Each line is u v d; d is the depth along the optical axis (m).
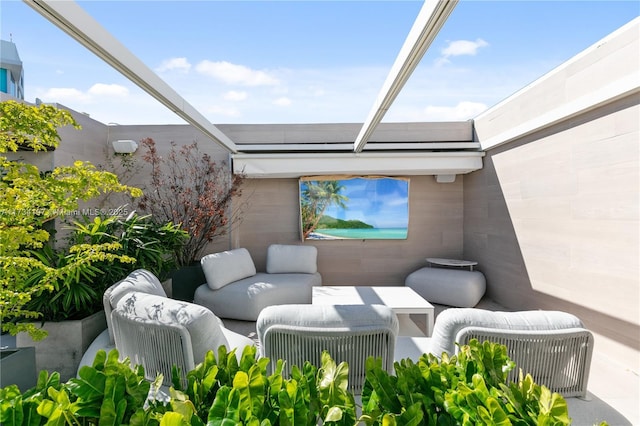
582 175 3.32
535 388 0.95
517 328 1.67
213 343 1.92
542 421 0.83
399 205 5.97
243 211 5.98
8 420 0.79
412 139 5.75
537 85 3.89
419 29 1.91
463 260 6.00
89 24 1.80
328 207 5.97
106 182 2.66
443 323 1.77
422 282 4.95
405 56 2.17
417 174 5.91
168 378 1.87
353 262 6.04
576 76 3.29
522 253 4.33
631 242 2.81
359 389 1.73
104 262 3.30
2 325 2.38
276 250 5.41
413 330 3.78
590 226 3.22
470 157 5.24
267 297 4.29
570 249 3.49
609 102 2.99
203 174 5.59
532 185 4.12
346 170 5.25
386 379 1.00
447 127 5.72
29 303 2.83
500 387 0.97
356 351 1.70
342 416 0.87
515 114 4.35
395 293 4.06
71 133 4.59
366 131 3.93
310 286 4.80
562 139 3.60
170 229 4.31
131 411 0.87
